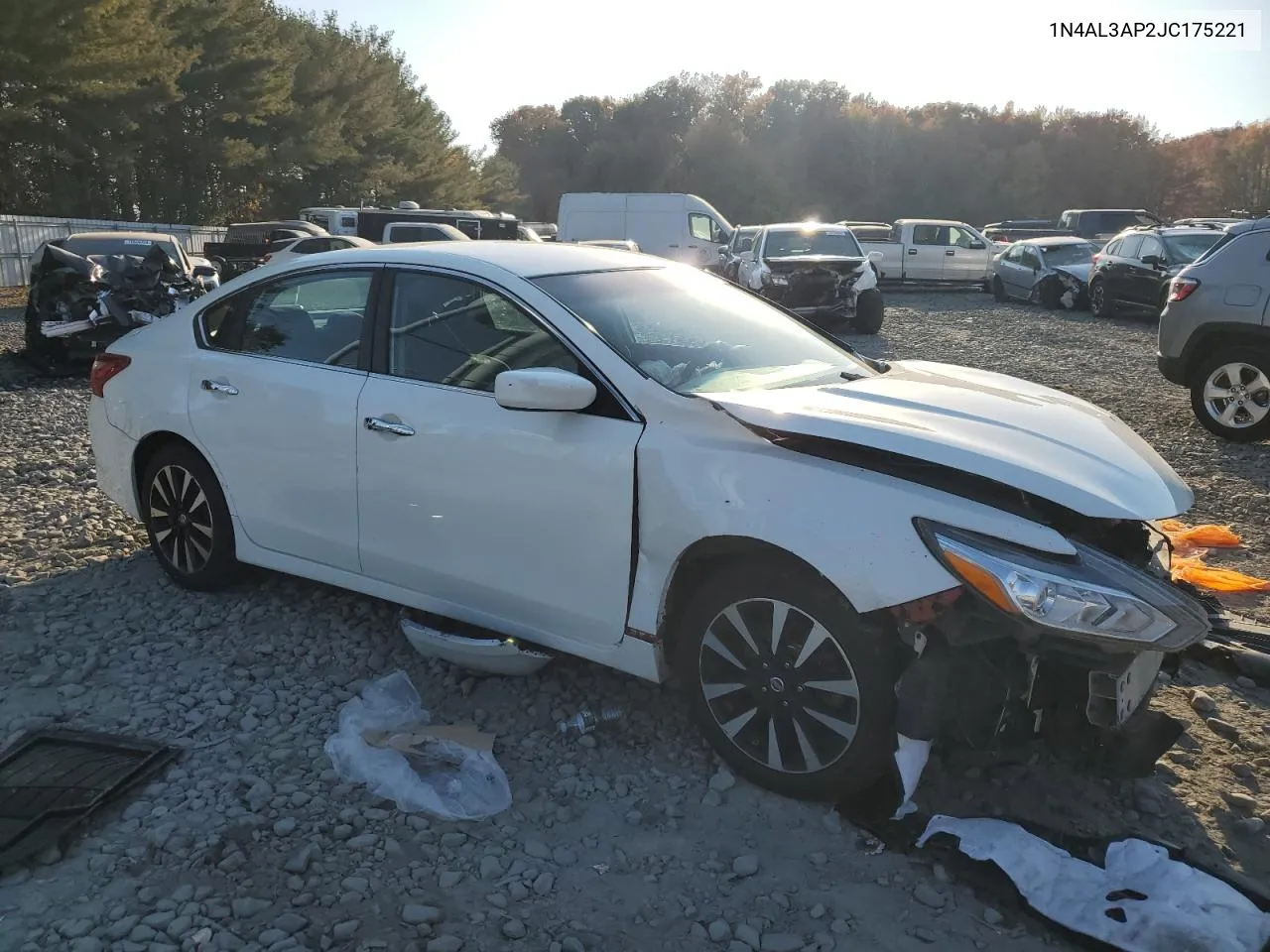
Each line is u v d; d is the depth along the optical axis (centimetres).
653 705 369
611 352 339
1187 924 250
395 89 5078
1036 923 261
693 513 305
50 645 414
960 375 392
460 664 376
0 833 289
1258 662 389
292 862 278
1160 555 326
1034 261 2184
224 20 3509
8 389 1085
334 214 2906
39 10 2523
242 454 423
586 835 297
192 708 366
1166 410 925
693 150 7606
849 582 279
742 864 280
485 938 254
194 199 3603
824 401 324
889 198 7788
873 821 296
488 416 351
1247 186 7069
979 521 274
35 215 3095
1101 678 276
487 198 6397
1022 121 8075
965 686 282
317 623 436
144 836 291
